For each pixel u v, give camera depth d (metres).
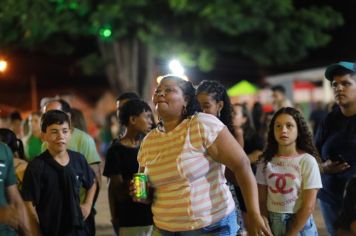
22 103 33.69
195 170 4.99
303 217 5.92
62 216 6.31
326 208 6.70
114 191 7.03
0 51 22.83
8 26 22.23
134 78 24.56
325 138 6.73
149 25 21.67
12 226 5.76
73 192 6.38
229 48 24.88
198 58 24.84
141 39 22.33
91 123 29.41
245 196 4.98
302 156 6.07
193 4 21.36
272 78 25.80
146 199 5.24
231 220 5.14
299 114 6.15
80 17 21.55
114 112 20.53
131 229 6.99
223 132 5.01
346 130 6.50
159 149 5.11
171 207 5.06
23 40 23.06
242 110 7.59
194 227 5.00
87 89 34.06
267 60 25.02
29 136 9.37
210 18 21.55
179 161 4.98
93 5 21.36
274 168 6.09
